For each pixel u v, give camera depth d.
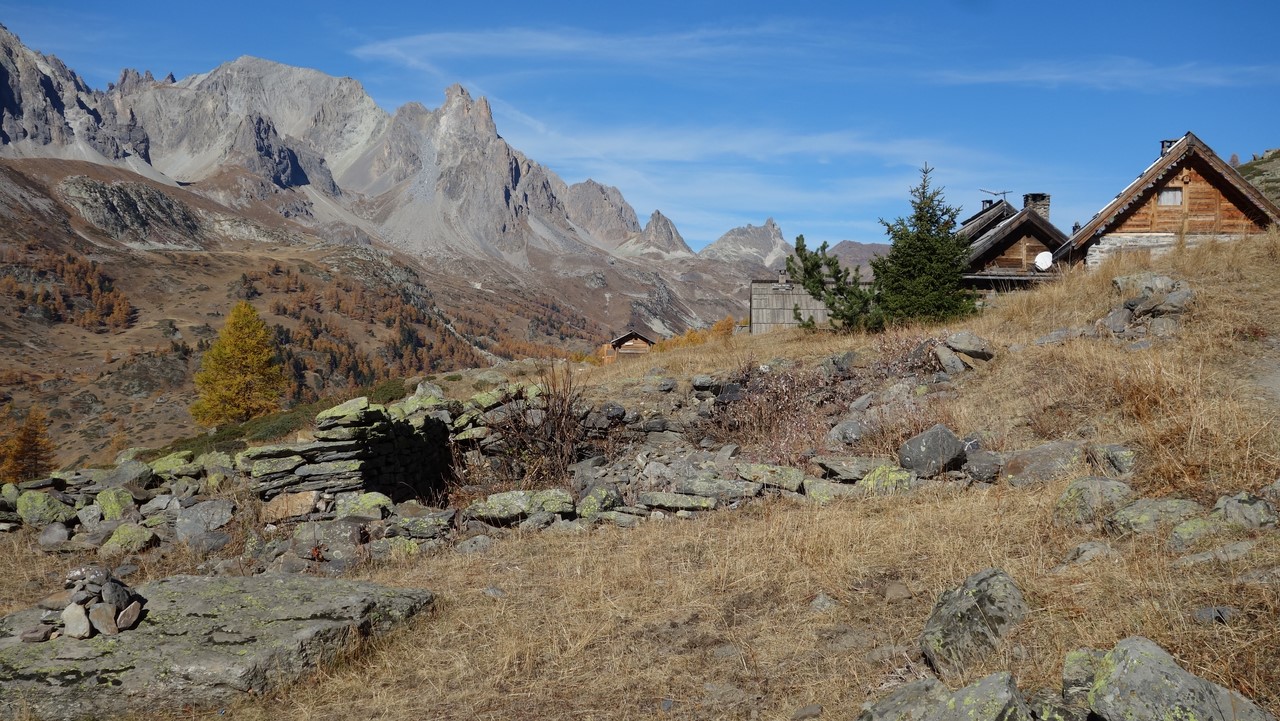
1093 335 12.14
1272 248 13.29
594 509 9.30
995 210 34.59
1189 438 6.87
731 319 71.56
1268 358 9.36
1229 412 7.29
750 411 13.35
